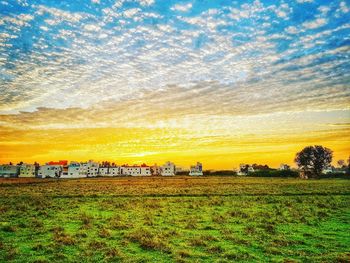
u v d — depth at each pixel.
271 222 21.38
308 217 23.61
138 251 14.15
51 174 158.38
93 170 184.00
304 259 12.92
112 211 27.48
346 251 14.23
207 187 61.34
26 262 12.41
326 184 72.44
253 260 12.79
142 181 98.81
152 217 23.64
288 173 149.88
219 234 17.75
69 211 27.59
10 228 18.62
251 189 54.31
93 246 14.75
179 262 12.45
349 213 25.72
